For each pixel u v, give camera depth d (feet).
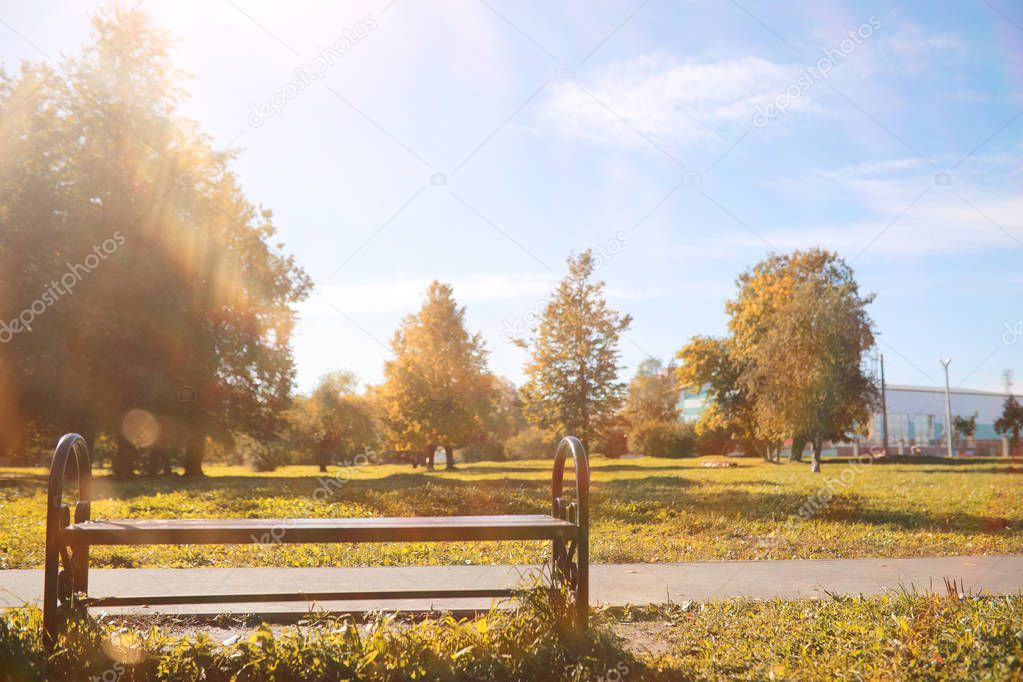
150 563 25.16
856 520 40.14
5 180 94.94
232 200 113.70
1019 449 219.00
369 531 13.98
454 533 14.33
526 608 14.67
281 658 13.01
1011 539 32.07
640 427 239.09
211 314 108.27
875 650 14.32
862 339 124.98
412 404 153.07
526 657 13.44
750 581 22.13
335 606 17.93
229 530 13.65
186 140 108.88
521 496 53.93
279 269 118.83
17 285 92.48
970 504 47.78
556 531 14.73
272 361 114.93
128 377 97.09
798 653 14.69
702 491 59.98
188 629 16.28
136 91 102.73
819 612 17.43
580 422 151.12
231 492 59.57
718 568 24.63
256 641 13.51
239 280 109.70
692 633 16.25
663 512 42.88
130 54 102.42
